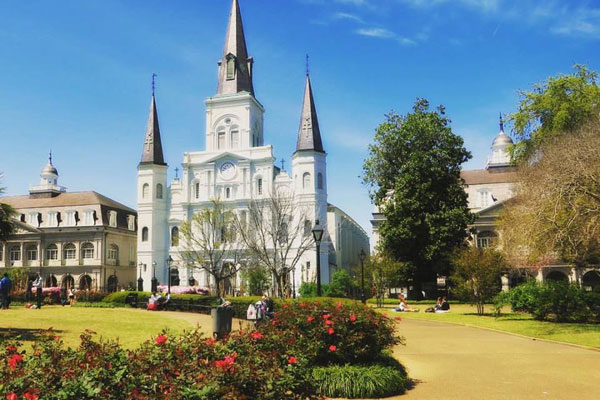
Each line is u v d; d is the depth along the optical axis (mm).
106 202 81375
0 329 19781
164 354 7344
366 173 53688
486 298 32594
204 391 5824
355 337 11719
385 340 12172
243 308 29938
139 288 60375
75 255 76688
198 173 72625
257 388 6336
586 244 25219
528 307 27469
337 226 79250
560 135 34656
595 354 16391
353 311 12438
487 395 11164
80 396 5855
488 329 23750
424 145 51719
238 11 78750
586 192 21391
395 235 49031
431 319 29453
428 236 48625
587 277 60000
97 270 75062
